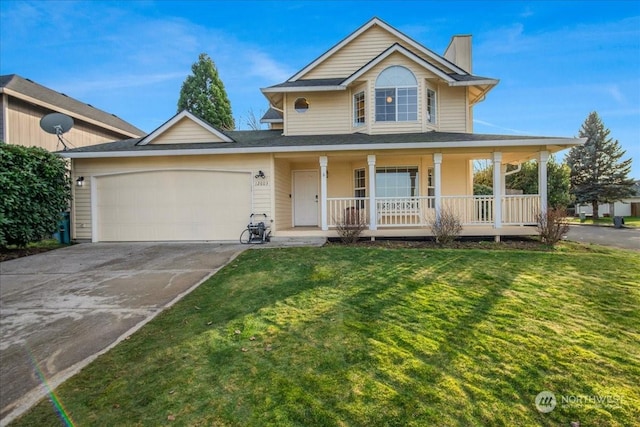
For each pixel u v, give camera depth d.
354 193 12.55
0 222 8.11
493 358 3.20
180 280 5.95
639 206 34.53
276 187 10.82
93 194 10.73
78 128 17.44
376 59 11.34
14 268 7.06
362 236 9.99
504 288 5.18
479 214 10.04
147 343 3.61
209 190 10.61
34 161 9.13
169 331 3.88
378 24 12.62
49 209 9.68
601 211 35.84
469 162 12.23
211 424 2.38
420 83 11.41
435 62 12.52
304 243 9.48
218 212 10.58
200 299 4.94
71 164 10.76
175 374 3.00
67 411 2.55
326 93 12.34
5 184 8.26
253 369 3.05
